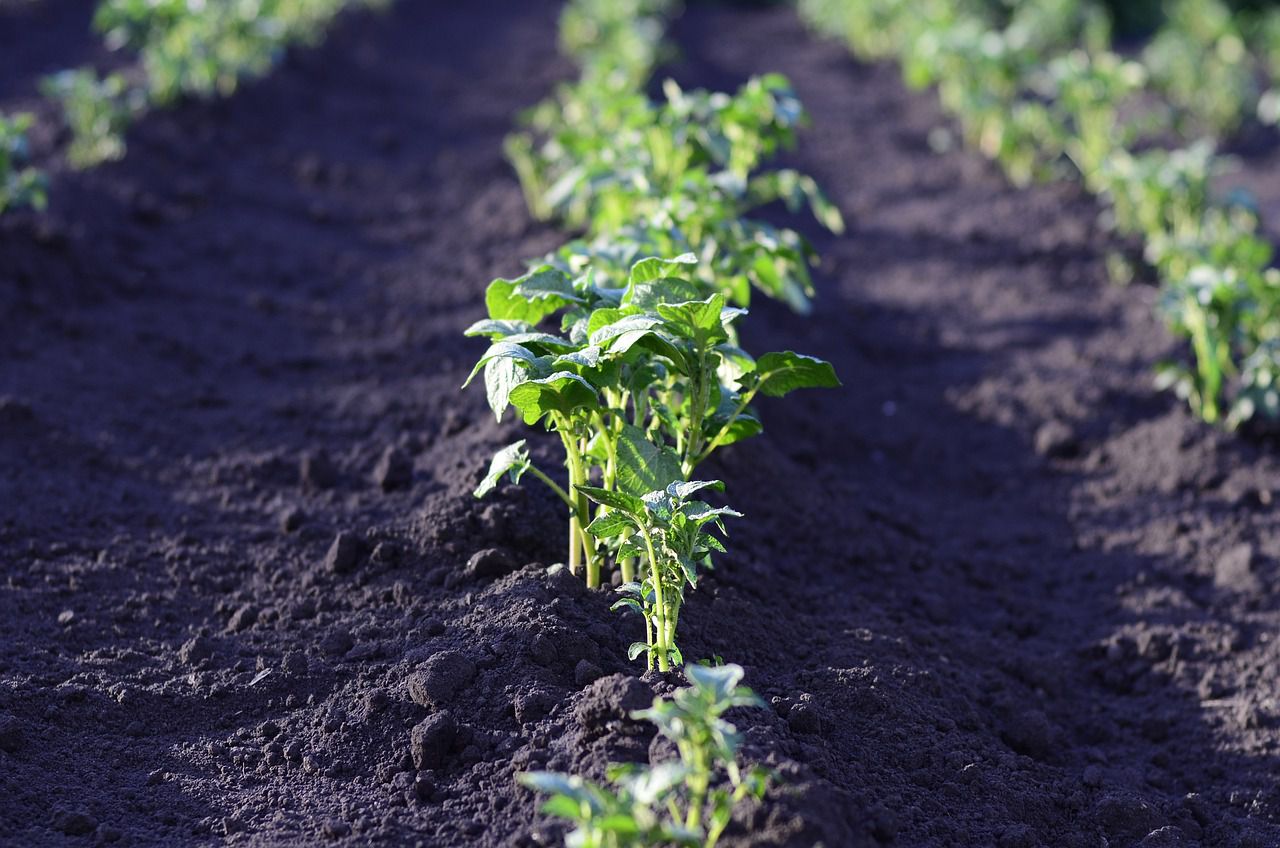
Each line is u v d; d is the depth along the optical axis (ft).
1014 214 14.10
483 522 8.72
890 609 9.08
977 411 10.64
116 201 12.30
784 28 26.35
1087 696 8.89
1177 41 19.69
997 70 15.71
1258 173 16.51
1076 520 9.86
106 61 18.04
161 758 8.05
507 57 21.20
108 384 10.12
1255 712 8.64
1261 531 9.56
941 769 8.11
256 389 10.25
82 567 8.89
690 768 7.20
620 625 8.29
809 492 9.61
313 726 8.12
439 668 8.08
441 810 7.79
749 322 10.76
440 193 14.01
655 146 9.98
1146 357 10.87
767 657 8.40
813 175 15.67
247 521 9.24
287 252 12.21
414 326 10.75
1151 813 8.14
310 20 19.63
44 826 7.78
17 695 8.18
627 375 8.08
